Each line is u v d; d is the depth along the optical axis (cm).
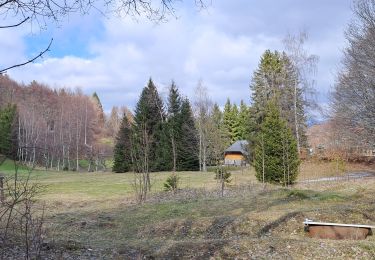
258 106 4784
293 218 1266
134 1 397
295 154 2608
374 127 3183
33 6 320
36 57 301
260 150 2684
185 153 4675
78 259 787
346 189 2247
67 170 6100
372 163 3912
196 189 2325
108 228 1341
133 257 848
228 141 5709
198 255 867
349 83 3225
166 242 990
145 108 4662
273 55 4828
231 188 2352
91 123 7694
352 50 3122
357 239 1031
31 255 723
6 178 850
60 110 6869
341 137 3669
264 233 1187
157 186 2783
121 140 4650
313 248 888
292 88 4166
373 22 2984
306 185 2584
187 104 4828
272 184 2594
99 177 3972
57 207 1866
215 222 1298
